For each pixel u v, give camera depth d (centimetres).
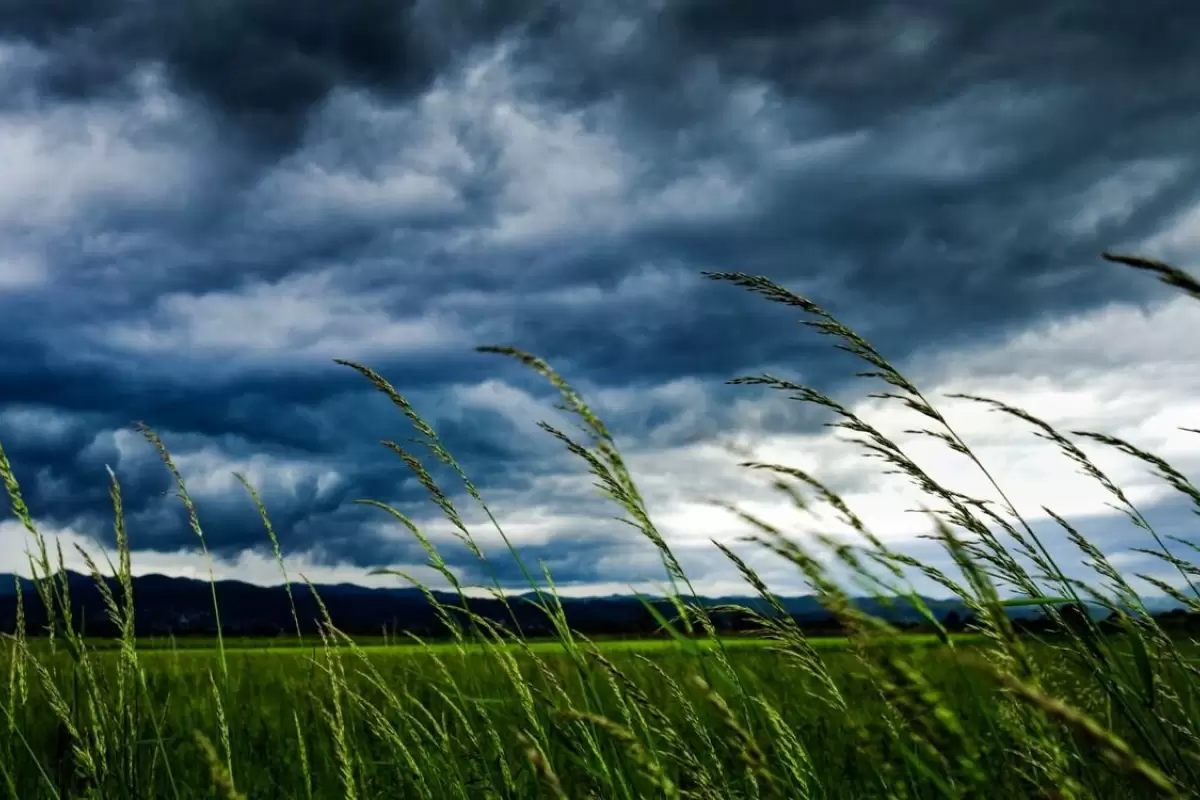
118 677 264
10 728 278
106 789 250
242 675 480
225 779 132
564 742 272
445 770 303
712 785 212
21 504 258
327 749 338
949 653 179
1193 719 219
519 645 281
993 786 185
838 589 172
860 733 200
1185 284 151
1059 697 227
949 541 170
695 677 152
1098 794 195
